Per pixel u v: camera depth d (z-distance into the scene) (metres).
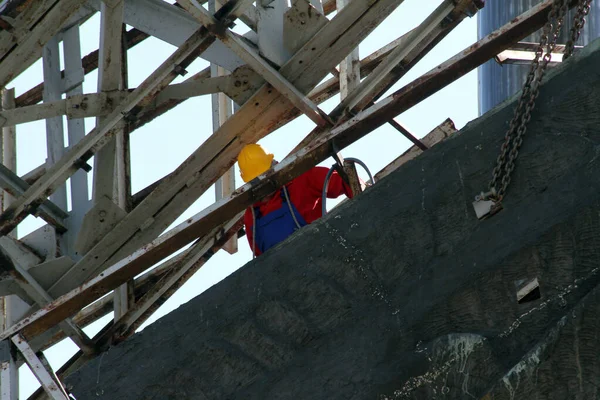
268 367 23.12
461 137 22.84
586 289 20.45
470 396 20.59
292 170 24.97
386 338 22.16
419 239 22.58
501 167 21.97
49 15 36.84
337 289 23.09
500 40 24.38
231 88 36.34
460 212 22.30
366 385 21.84
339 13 34.25
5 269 39.06
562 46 40.09
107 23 36.12
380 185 23.39
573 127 21.78
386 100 24.38
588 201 20.86
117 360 24.33
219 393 23.33
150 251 24.84
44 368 24.50
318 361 22.62
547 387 19.77
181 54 35.47
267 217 31.77
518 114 22.03
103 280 25.11
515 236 21.39
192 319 24.14
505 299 21.08
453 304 21.55
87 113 36.88
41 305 39.56
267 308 23.53
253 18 35.09
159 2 38.22
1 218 38.62
